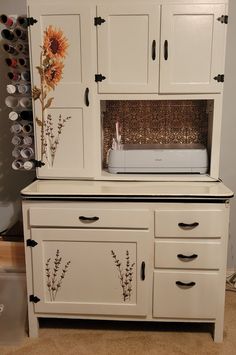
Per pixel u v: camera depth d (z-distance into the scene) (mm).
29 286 1783
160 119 2170
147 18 1732
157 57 1767
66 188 1770
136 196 1643
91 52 1784
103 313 1784
